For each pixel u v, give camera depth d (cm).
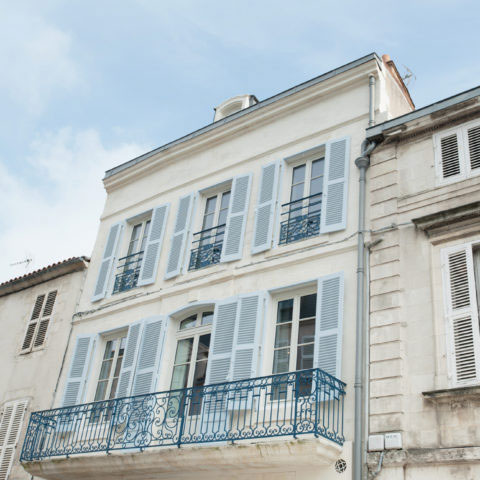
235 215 1277
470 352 855
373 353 937
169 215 1450
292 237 1168
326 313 1017
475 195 974
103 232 1611
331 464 893
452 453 792
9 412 1479
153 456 1027
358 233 1056
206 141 1470
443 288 923
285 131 1323
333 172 1166
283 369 1045
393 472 831
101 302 1459
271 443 893
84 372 1350
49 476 1229
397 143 1118
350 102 1246
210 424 1047
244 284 1173
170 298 1293
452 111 1059
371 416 891
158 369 1202
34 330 1588
